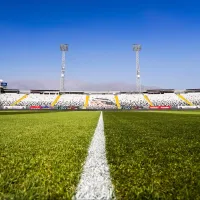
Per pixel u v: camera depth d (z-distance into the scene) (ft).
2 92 266.77
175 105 238.27
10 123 29.55
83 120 38.06
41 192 5.10
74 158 8.60
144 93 274.36
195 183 5.74
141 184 5.65
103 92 276.62
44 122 32.04
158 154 9.46
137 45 228.02
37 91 272.31
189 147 11.21
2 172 6.60
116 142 12.84
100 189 5.31
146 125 26.32
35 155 9.06
